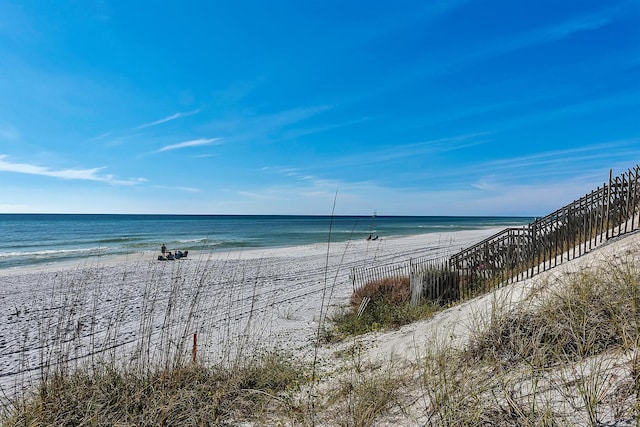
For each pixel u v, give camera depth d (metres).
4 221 113.19
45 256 29.83
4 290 15.98
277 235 54.91
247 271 20.17
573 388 2.69
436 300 8.30
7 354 8.10
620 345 2.96
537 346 3.33
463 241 37.50
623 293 3.53
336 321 9.06
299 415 3.77
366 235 52.69
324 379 4.87
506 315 4.10
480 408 2.80
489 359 3.61
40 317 10.98
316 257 26.91
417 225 95.94
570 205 7.05
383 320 7.93
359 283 15.45
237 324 9.72
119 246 37.03
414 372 4.08
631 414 2.25
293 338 8.18
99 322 10.35
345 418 3.42
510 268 7.98
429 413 3.04
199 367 5.06
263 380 4.94
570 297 3.78
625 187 7.24
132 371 4.68
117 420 3.85
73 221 117.50
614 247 5.92
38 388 4.31
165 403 4.00
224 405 4.19
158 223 105.38
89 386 4.36
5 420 3.94
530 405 2.66
